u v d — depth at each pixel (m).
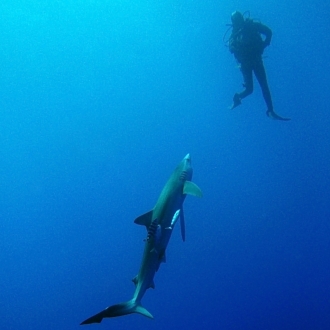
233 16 8.47
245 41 8.34
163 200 4.79
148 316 4.49
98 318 4.44
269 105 8.80
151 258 4.73
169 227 4.70
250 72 8.66
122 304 4.54
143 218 4.81
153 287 4.95
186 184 4.81
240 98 8.98
